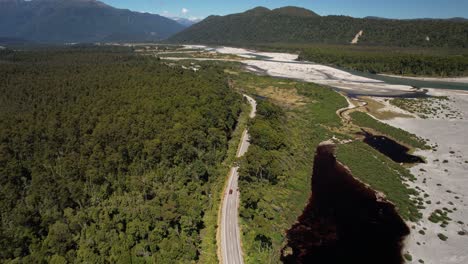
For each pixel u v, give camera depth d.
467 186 90.88
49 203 69.62
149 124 100.44
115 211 67.50
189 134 98.56
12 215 65.25
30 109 114.69
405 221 76.50
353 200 86.00
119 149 86.94
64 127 98.50
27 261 54.12
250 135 115.31
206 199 80.25
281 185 89.00
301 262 64.44
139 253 58.41
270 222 74.00
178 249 60.44
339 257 65.69
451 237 70.38
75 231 63.03
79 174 79.62
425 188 90.62
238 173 89.56
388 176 96.62
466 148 116.62
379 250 67.50
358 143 121.62
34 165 82.88
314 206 83.56
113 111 110.06
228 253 63.81
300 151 111.06
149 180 80.50
